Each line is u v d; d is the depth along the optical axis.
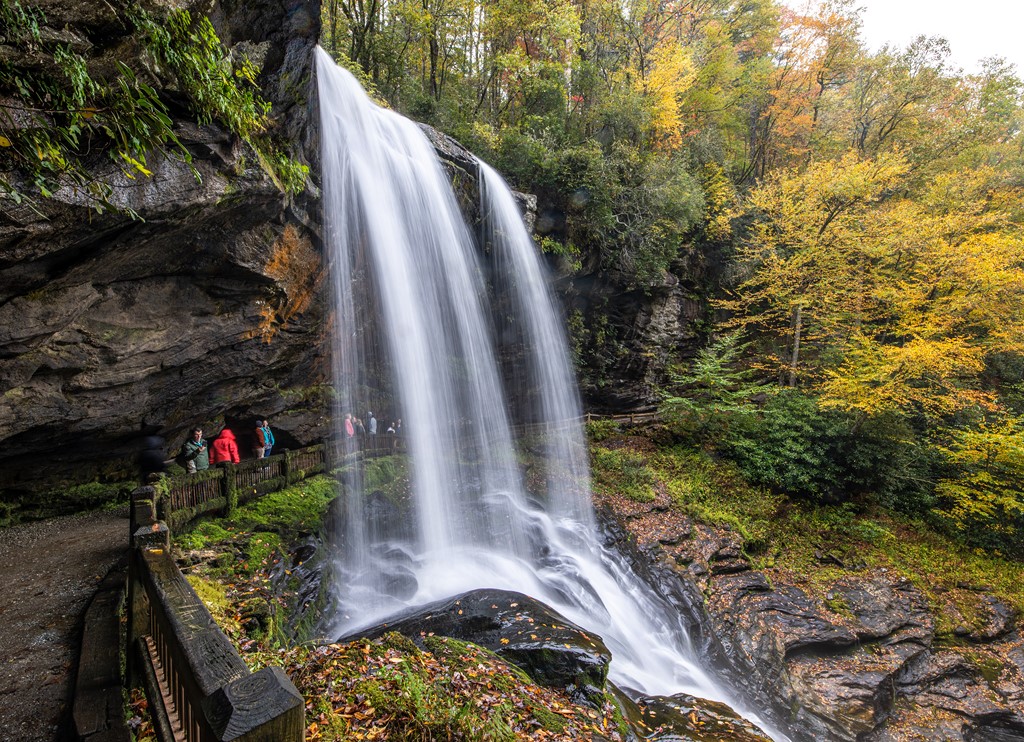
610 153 21.69
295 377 12.81
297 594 8.31
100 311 7.76
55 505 9.05
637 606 12.80
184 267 8.56
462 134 18.45
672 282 23.06
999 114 31.72
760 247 23.81
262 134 8.74
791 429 19.78
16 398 7.11
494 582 11.85
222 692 1.80
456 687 5.37
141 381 8.78
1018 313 19.00
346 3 20.44
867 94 30.69
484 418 17.84
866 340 19.23
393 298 13.80
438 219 15.27
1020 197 25.02
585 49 25.44
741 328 23.97
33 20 4.11
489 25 21.27
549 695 6.50
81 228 6.09
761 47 32.06
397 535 12.61
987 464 18.81
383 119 13.62
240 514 9.38
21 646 4.81
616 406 23.66
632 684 9.84
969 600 15.71
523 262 18.12
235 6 7.20
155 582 3.41
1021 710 12.46
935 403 19.23
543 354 19.77
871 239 20.83
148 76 5.67
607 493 17.58
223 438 11.12
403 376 14.56
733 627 13.28
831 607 14.63
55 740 3.58
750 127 32.31
